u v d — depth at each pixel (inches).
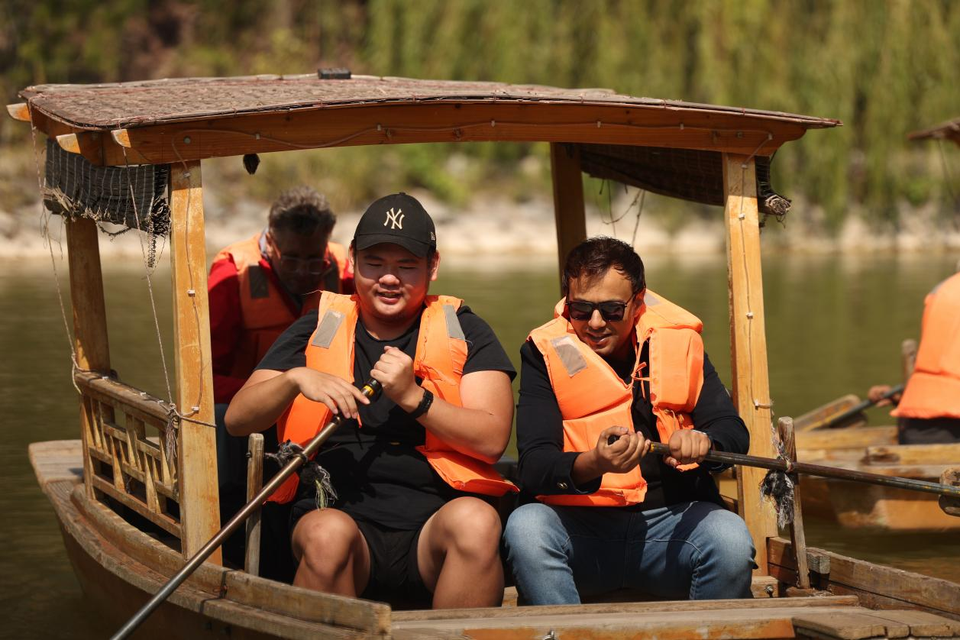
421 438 262.7
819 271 1291.8
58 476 378.0
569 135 279.0
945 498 266.4
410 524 257.6
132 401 285.3
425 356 259.3
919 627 229.8
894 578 254.5
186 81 346.0
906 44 1421.0
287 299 365.4
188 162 253.6
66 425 520.1
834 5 1398.9
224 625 239.1
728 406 271.7
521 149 1541.6
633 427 267.4
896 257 1454.2
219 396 346.0
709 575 258.7
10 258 1197.7
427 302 266.8
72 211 302.5
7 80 1428.4
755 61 1378.0
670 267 1259.8
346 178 1392.7
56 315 836.0
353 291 380.5
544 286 1048.2
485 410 258.1
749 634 236.5
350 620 213.3
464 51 1435.8
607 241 268.5
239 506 304.2
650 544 266.5
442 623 232.1
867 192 1504.7
